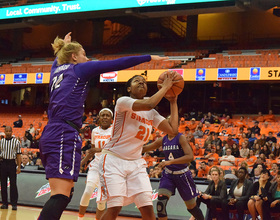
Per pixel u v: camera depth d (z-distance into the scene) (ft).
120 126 12.75
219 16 97.81
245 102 74.95
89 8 78.79
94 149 21.17
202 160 47.96
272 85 73.61
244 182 27.37
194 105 77.82
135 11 76.59
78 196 31.40
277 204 26.27
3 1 91.40
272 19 92.89
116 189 12.51
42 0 86.07
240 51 76.69
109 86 82.48
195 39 88.07
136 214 28.91
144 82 13.09
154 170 35.27
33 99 93.30
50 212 10.07
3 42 112.68
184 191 20.42
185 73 65.00
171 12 75.20
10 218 25.35
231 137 51.75
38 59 94.27
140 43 104.73
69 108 10.79
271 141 50.03
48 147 10.55
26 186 33.73
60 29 112.37
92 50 97.71
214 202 26.68
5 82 79.46
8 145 29.91
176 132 13.01
